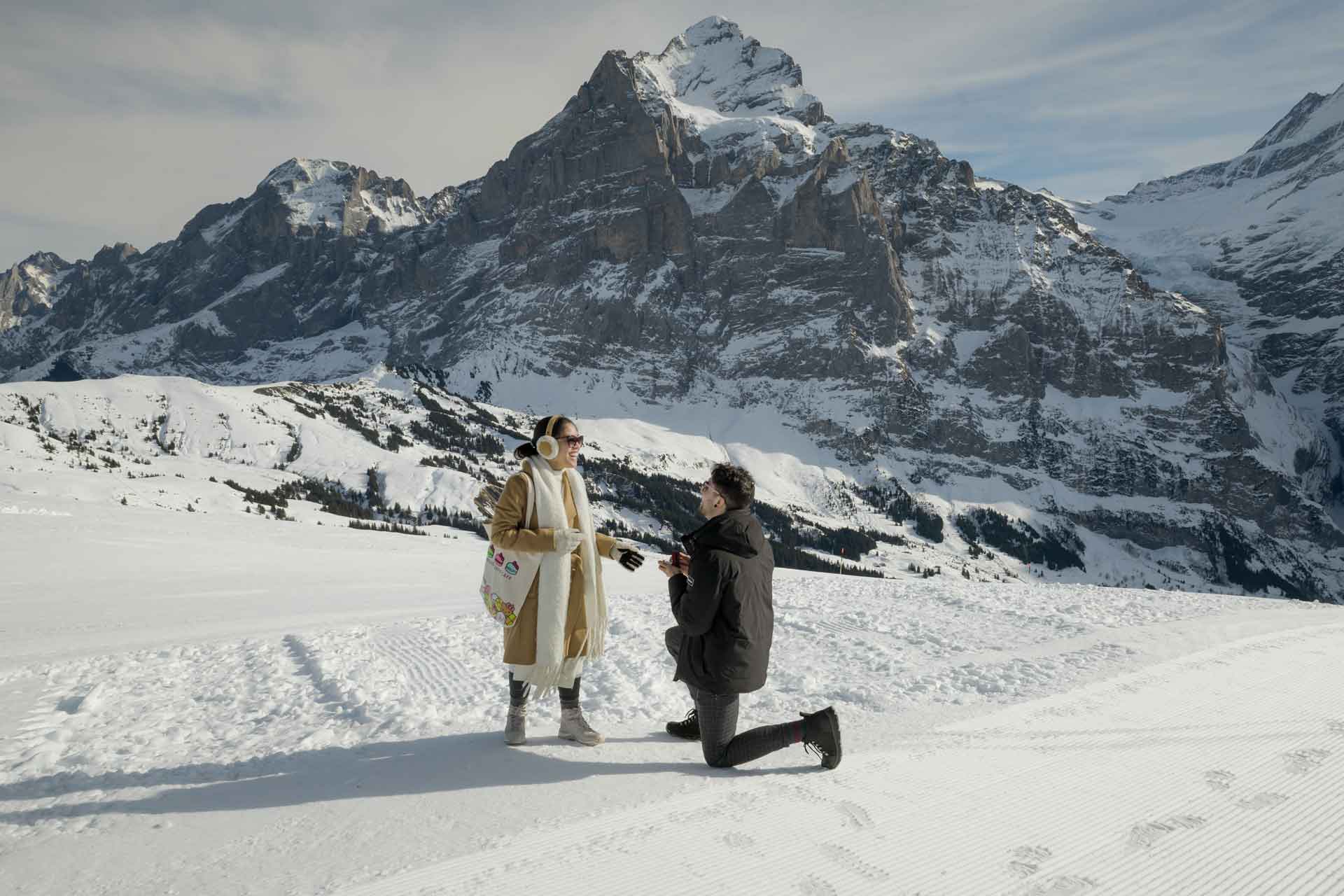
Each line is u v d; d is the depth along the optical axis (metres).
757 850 3.41
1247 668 6.88
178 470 147.12
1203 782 4.27
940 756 4.66
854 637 9.45
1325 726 5.25
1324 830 3.71
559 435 4.92
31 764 5.07
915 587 15.42
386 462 177.25
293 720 6.33
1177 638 8.33
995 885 3.16
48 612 15.27
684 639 4.52
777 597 13.45
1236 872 3.30
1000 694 6.22
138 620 13.80
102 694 7.29
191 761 5.08
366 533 59.66
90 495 95.69
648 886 3.08
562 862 3.28
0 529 34.16
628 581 24.44
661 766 4.55
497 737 5.32
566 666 4.95
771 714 6.00
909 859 3.36
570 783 4.25
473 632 10.73
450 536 123.19
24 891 3.13
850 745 4.89
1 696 7.48
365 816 3.86
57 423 170.00
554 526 4.79
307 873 3.22
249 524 53.62
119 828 3.81
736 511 4.45
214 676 8.29
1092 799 4.04
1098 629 9.22
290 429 192.75
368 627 11.52
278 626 12.55
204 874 3.25
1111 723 5.31
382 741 5.44
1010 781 4.26
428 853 3.38
